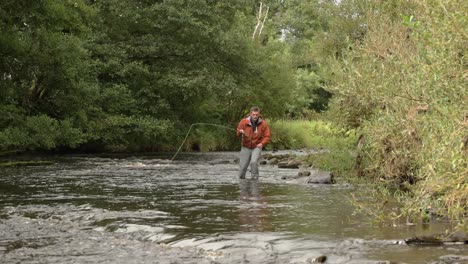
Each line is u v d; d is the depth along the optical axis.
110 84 29.84
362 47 11.13
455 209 5.30
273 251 5.76
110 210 8.59
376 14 12.66
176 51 31.17
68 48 23.77
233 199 9.94
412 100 6.75
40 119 23.33
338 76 12.31
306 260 5.36
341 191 11.18
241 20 41.66
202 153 31.03
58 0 24.14
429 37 5.75
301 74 51.19
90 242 6.42
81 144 30.17
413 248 5.76
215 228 7.00
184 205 9.15
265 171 17.61
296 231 6.73
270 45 38.97
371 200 8.70
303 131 38.47
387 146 9.73
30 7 21.58
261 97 38.19
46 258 5.61
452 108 5.34
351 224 7.16
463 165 5.19
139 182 13.34
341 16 22.25
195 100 34.19
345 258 5.36
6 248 6.08
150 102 31.23
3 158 23.19
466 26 5.30
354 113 12.68
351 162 13.75
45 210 8.62
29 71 23.19
